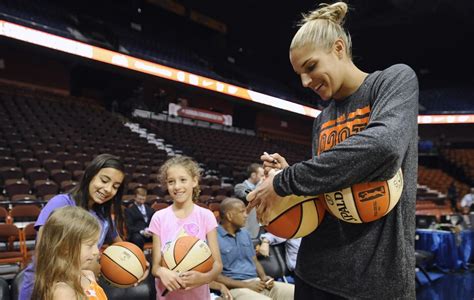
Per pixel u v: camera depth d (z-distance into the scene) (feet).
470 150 58.08
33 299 4.66
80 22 46.60
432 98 65.36
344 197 3.07
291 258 11.88
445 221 22.84
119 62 39.65
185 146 41.52
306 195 3.01
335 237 3.39
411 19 48.88
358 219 3.10
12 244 14.79
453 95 64.44
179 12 56.85
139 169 28.45
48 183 20.80
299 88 69.36
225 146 46.96
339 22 3.51
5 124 29.71
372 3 46.96
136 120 45.60
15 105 33.91
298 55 3.40
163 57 50.52
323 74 3.36
